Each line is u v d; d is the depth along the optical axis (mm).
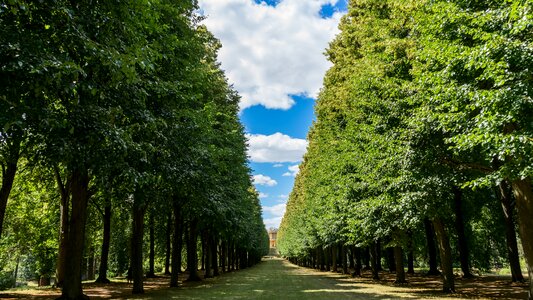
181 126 15469
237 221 28969
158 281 29859
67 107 8867
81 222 15156
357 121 22000
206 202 20875
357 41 24906
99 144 9414
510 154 8906
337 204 25359
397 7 15375
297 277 34531
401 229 18625
